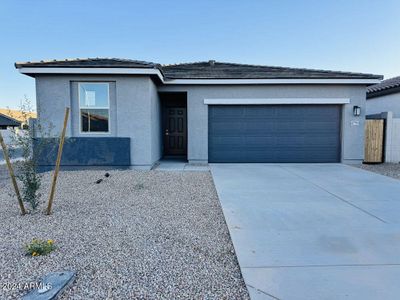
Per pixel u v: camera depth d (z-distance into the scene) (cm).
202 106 1097
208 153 1127
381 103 1438
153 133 1011
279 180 784
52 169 928
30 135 526
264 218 466
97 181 737
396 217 470
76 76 926
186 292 259
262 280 278
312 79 1055
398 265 307
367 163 1135
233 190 664
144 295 253
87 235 388
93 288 262
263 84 1078
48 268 296
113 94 947
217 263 315
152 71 907
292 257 326
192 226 430
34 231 402
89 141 938
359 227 423
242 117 1119
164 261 317
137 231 406
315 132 1120
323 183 746
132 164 962
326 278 281
